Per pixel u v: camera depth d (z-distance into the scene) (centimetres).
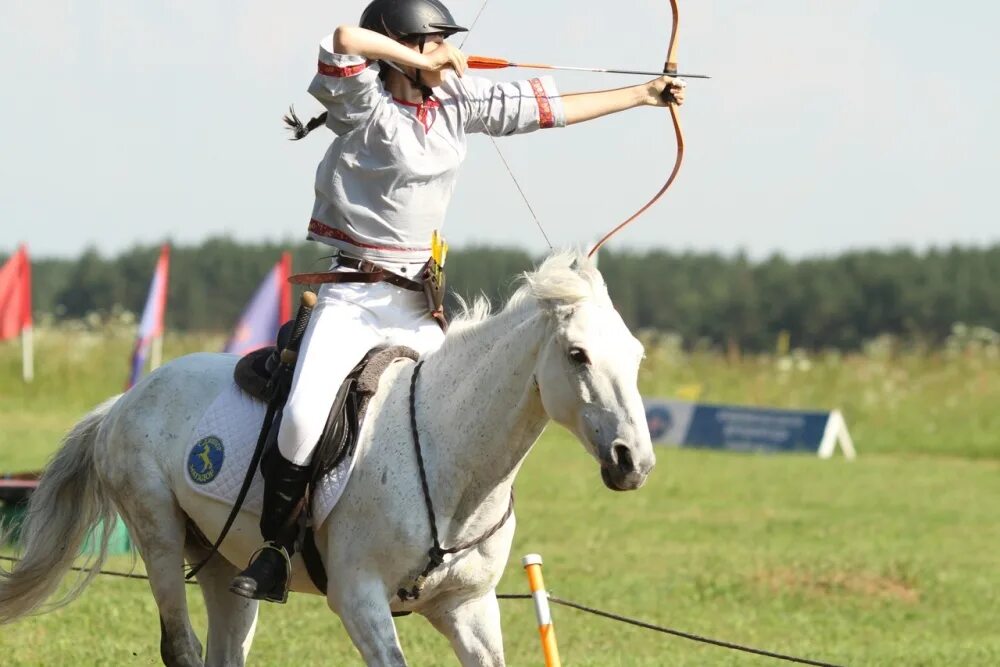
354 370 1320
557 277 1193
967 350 7200
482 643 1305
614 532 3191
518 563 2775
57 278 12206
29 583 1525
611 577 2641
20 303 5800
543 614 1320
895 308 10769
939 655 2031
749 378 6512
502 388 1243
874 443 5272
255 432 1357
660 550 2967
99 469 1491
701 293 11494
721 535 3186
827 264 11469
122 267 11681
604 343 1175
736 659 1991
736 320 11125
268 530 1306
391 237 1346
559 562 2794
